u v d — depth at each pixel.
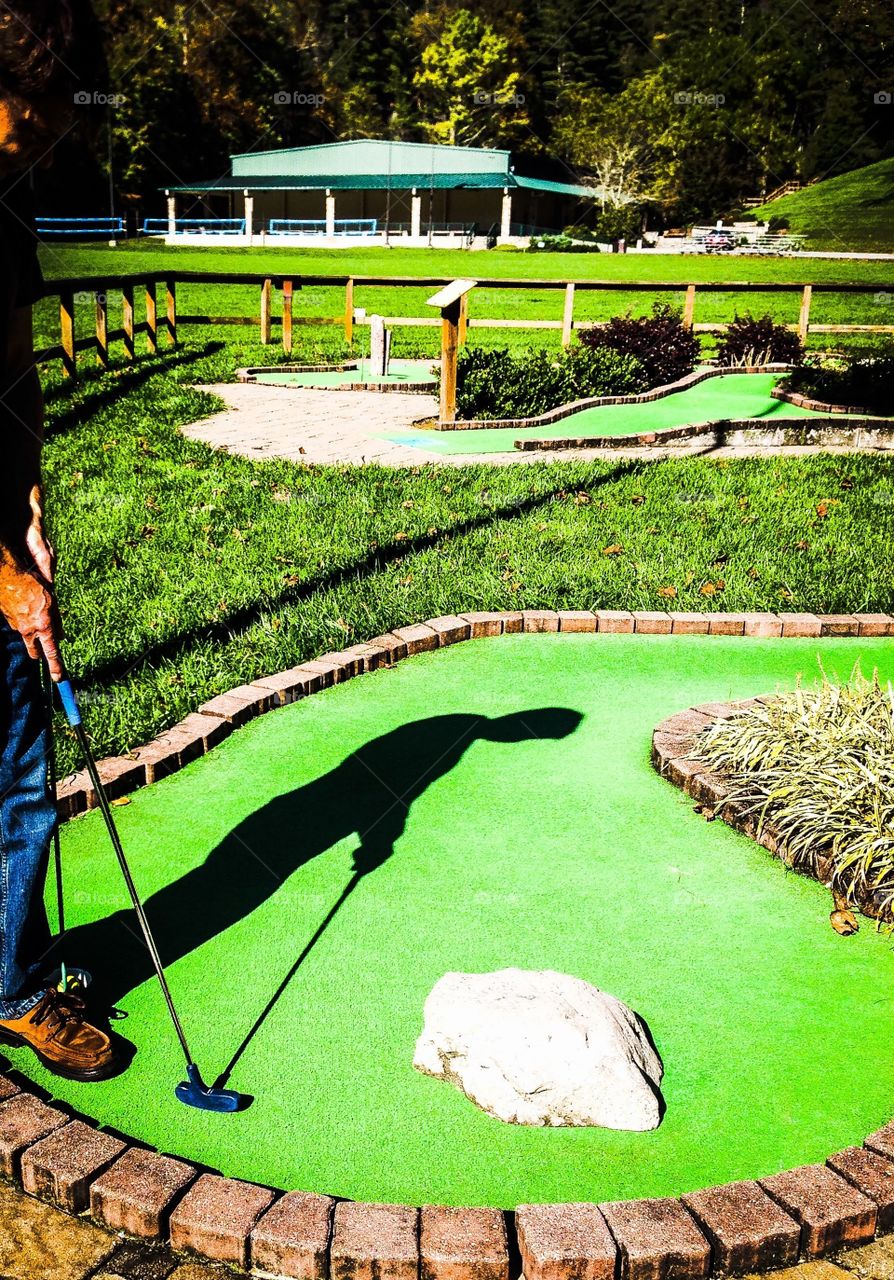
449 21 72.31
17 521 2.40
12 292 2.25
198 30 62.72
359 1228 2.07
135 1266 2.07
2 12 1.93
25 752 2.49
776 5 77.62
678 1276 2.05
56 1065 2.52
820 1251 2.11
